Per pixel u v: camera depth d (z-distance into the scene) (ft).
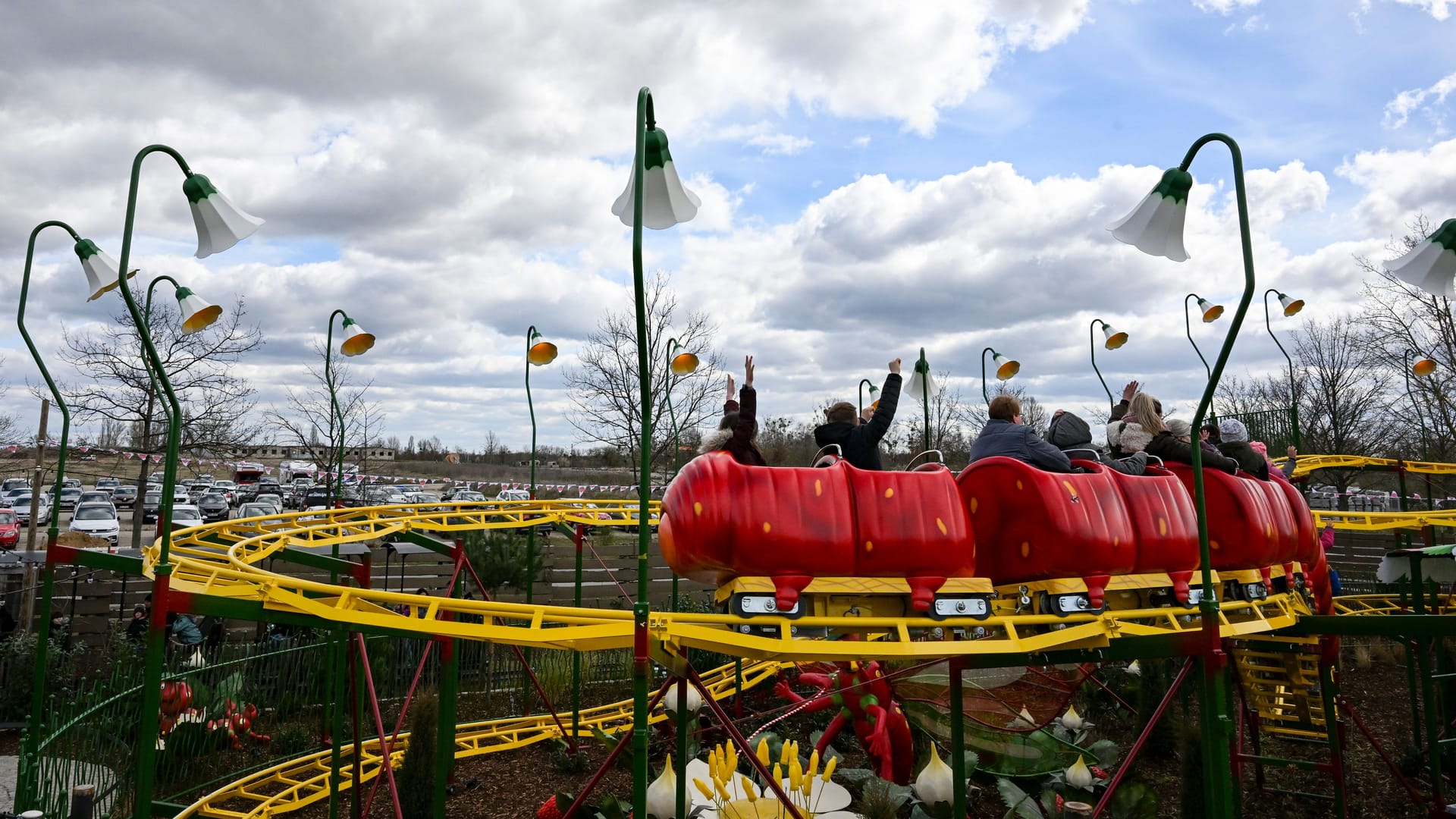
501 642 16.67
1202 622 17.39
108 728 27.53
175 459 16.70
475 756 33.12
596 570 71.77
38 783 22.47
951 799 23.02
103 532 113.39
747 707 39.63
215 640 42.14
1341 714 31.89
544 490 78.48
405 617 16.87
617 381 83.15
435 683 42.42
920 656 16.38
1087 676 32.99
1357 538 85.87
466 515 31.86
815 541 16.72
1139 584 19.27
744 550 16.72
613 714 37.99
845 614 17.35
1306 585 26.58
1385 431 111.96
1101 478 19.27
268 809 26.78
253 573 17.63
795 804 22.21
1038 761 27.96
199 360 79.00
